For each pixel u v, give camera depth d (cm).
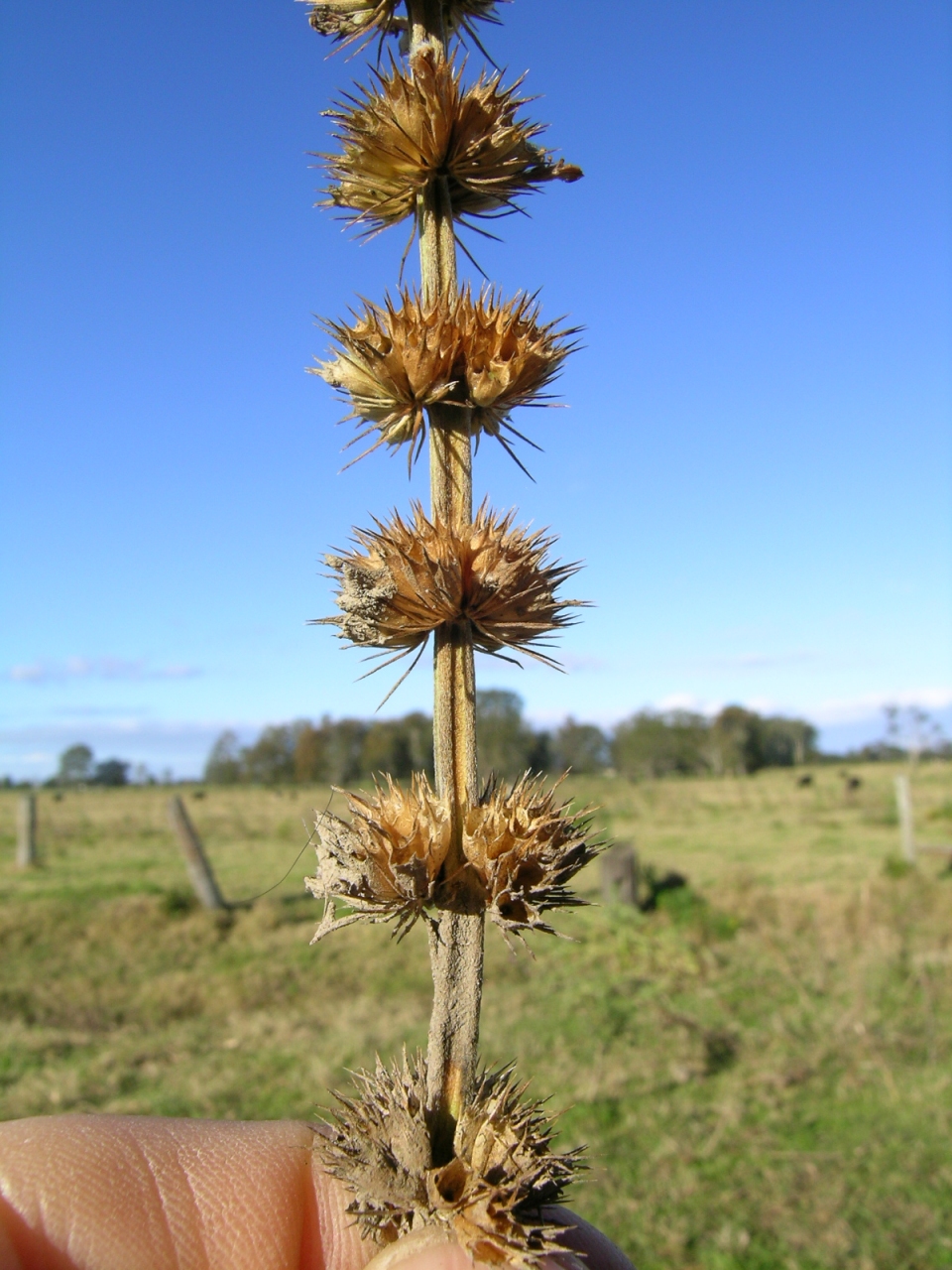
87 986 1135
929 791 3753
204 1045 912
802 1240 548
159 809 3853
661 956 1061
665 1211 586
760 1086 755
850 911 1261
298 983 1124
